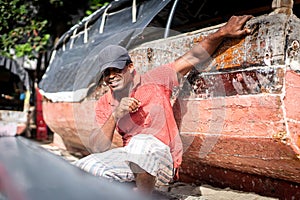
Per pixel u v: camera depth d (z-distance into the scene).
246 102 2.86
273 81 2.66
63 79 6.46
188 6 5.39
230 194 3.45
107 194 1.37
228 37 3.02
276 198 3.22
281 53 2.63
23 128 9.38
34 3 9.75
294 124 2.65
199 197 3.36
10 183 1.64
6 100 11.17
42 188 1.50
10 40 9.72
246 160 3.16
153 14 4.13
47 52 10.20
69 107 5.93
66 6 9.98
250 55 2.84
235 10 5.71
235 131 2.97
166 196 3.31
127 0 4.95
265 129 2.73
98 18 5.81
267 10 5.31
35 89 10.16
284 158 2.73
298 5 4.97
